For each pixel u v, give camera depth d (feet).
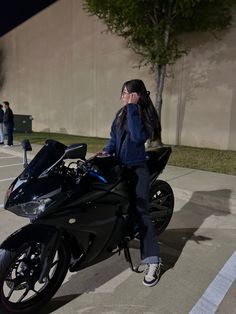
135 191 8.94
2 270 6.98
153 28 28.43
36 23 59.41
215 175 20.18
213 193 16.14
